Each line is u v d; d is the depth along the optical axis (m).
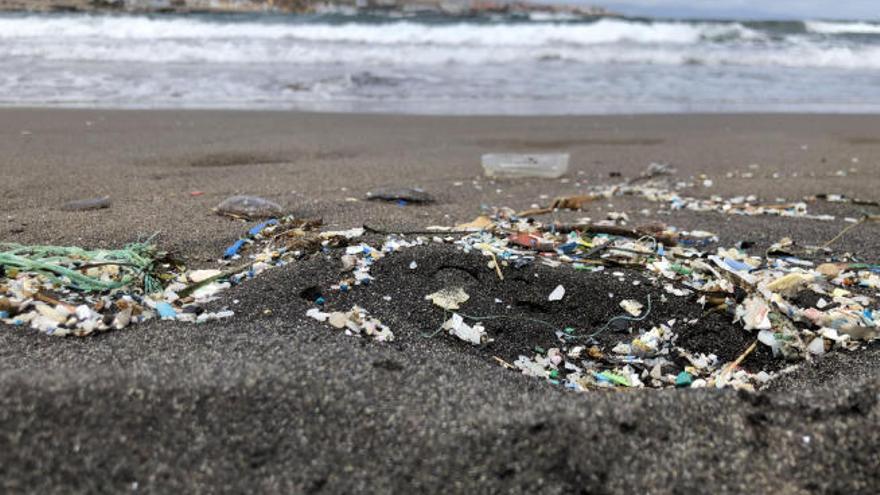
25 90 1.49
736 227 0.68
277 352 0.38
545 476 0.30
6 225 0.60
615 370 0.43
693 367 0.44
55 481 0.28
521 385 0.39
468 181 0.89
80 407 0.31
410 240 0.55
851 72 2.24
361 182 0.85
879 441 0.32
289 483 0.30
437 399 0.35
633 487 0.30
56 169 0.87
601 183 0.91
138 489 0.29
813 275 0.52
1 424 0.30
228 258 0.54
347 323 0.43
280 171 0.90
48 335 0.39
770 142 1.24
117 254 0.51
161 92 1.56
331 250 0.52
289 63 1.99
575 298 0.49
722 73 2.14
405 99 1.63
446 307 0.47
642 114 1.52
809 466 0.31
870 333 0.44
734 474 0.31
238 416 0.32
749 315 0.46
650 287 0.49
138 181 0.82
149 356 0.37
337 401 0.34
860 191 0.87
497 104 1.61
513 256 0.53
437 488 0.30
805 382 0.40
